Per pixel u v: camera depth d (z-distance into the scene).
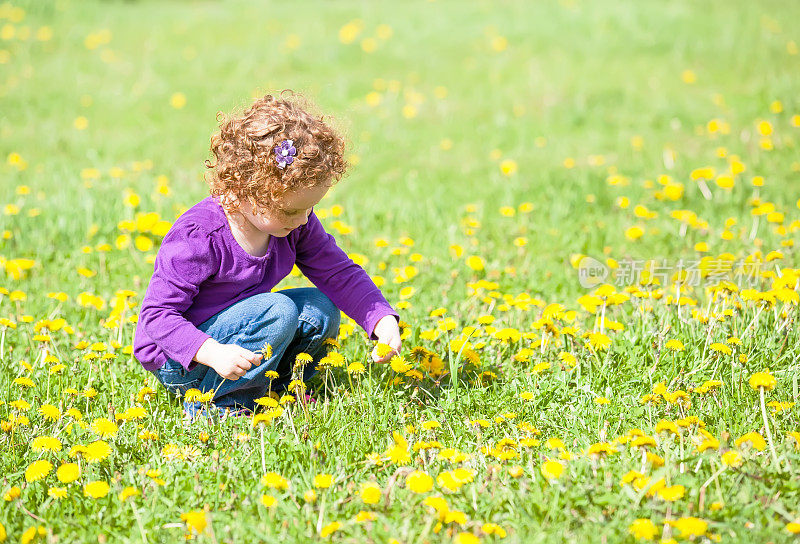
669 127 8.63
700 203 6.29
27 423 3.08
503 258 5.40
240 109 3.21
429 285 4.93
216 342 3.04
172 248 3.11
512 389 3.47
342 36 12.41
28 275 5.11
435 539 2.44
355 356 3.77
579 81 10.38
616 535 2.44
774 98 8.92
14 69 11.12
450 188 7.01
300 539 2.44
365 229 6.02
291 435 3.06
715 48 11.29
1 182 7.07
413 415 3.28
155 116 9.49
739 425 3.10
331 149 3.07
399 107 9.71
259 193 2.98
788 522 2.48
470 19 13.46
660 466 2.67
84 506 2.63
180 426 3.15
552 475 2.59
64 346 3.97
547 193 6.65
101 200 6.20
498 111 9.49
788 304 3.77
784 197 6.20
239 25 13.46
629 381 3.46
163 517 2.58
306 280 5.03
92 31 13.02
